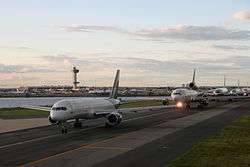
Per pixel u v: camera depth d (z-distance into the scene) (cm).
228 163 2636
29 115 8131
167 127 5259
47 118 7281
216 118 6581
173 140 3891
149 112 8462
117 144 3666
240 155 2942
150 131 4781
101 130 5025
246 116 6769
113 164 2655
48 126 5706
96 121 6384
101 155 3036
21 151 3300
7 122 6419
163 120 6431
